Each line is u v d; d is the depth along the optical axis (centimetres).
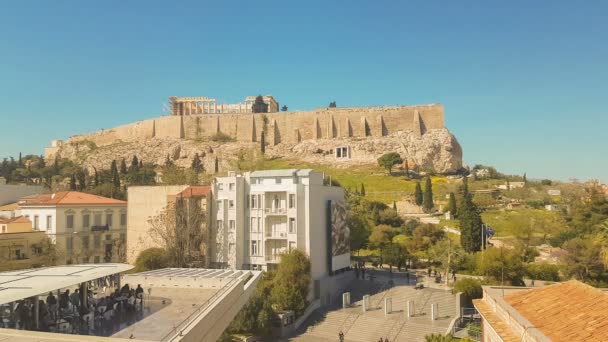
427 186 15388
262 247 8112
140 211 9006
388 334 6309
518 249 8925
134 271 7481
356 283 8594
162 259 7625
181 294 4150
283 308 6862
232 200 8238
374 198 16812
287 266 7231
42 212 8212
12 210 8669
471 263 8988
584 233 10181
